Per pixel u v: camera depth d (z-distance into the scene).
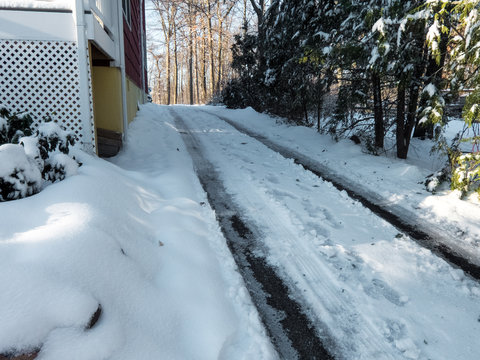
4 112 4.00
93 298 2.00
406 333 2.51
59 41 5.02
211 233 3.96
